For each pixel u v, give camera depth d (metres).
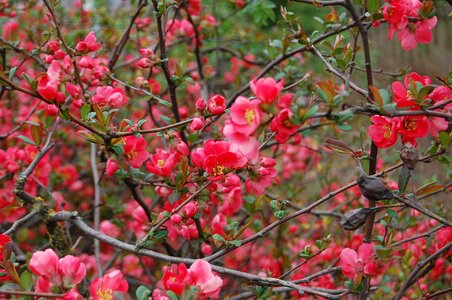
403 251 1.41
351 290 1.14
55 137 1.72
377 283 1.49
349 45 1.19
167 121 1.27
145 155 1.21
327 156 2.10
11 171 1.44
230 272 1.10
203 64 2.03
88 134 1.14
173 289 0.97
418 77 1.13
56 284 0.98
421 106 1.06
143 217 1.38
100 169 1.64
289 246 1.75
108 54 1.82
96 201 1.60
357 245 1.47
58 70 1.24
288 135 0.96
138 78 1.38
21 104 2.01
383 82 1.80
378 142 1.09
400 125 1.07
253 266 1.80
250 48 2.18
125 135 1.13
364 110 1.01
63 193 1.97
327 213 1.58
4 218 1.51
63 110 1.10
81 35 1.85
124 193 1.99
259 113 0.95
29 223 1.84
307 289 1.09
